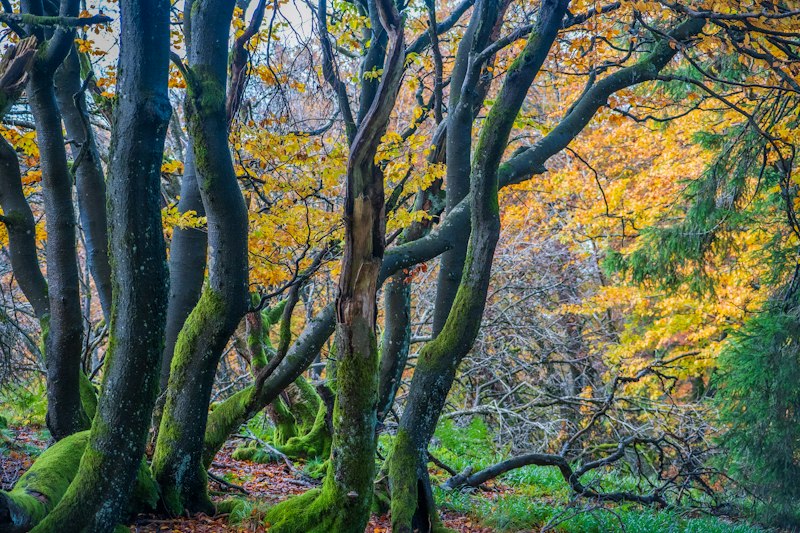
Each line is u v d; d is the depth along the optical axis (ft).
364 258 16.96
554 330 60.64
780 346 33.22
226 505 22.39
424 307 53.57
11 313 43.68
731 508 34.96
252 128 24.94
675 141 53.67
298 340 24.17
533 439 52.80
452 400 57.67
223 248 19.56
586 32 26.21
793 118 32.63
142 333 15.28
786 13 19.79
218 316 20.42
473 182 20.13
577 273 64.28
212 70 18.04
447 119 24.84
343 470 18.34
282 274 29.76
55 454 18.99
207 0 17.81
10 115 26.96
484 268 20.66
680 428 45.19
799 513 32.32
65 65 25.99
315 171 25.53
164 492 21.44
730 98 38.40
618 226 52.90
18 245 22.36
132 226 15.03
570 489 31.17
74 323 21.31
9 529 14.70
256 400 24.06
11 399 41.68
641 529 27.73
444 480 34.22
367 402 17.81
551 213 60.95
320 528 18.69
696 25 24.22
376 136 15.96
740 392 34.73
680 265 41.19
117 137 14.94
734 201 37.11
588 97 24.66
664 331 52.75
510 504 28.45
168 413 21.57
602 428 53.52
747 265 46.68
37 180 25.93
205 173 18.51
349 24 29.30
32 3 19.25
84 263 62.13
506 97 19.02
